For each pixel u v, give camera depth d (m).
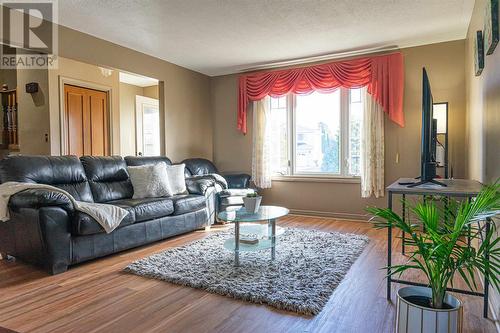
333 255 3.11
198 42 4.28
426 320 1.46
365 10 3.35
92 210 2.95
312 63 5.14
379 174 4.56
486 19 2.46
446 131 4.01
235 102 5.82
